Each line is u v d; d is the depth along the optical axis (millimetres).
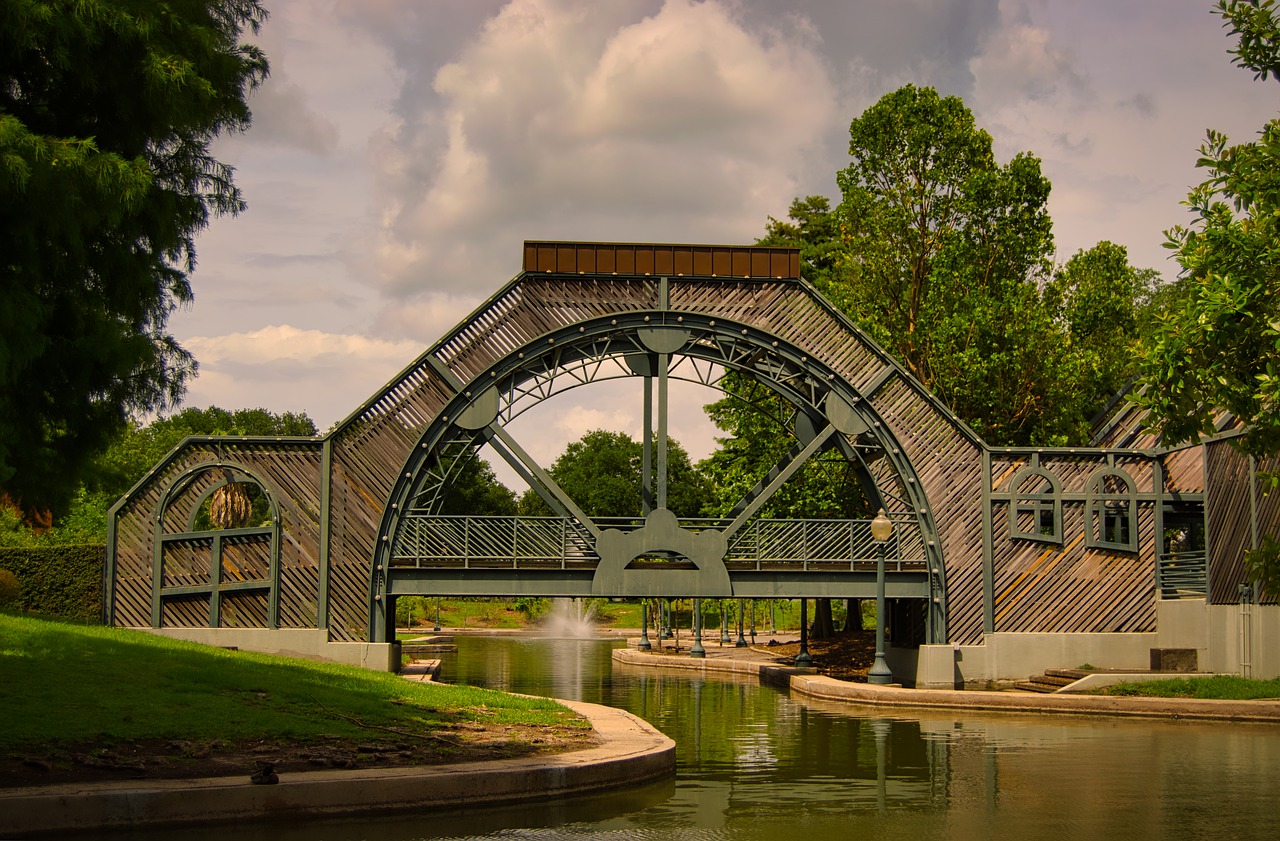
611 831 11742
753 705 25625
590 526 27484
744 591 27734
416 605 83125
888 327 36219
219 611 25984
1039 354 34281
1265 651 24844
